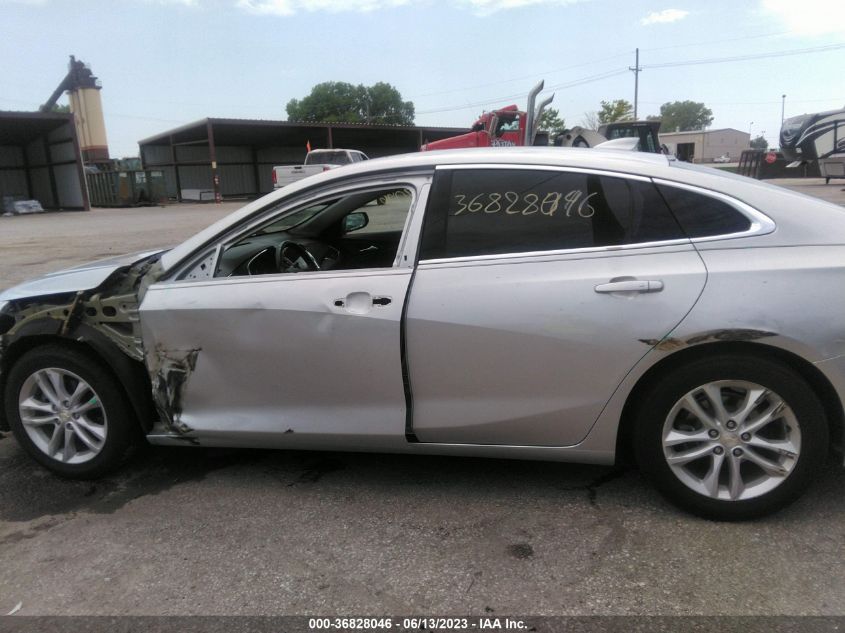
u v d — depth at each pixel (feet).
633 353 8.97
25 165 119.14
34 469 12.04
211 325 10.33
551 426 9.59
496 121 54.24
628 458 10.89
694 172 9.45
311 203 10.43
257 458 12.19
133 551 9.29
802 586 8.04
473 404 9.71
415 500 10.44
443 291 9.48
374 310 9.67
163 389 10.75
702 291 8.74
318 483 11.13
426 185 9.95
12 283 30.37
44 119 100.53
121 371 10.73
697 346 8.94
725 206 9.14
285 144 157.99
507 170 9.74
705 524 9.43
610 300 8.98
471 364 9.50
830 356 8.54
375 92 261.24
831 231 8.90
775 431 9.20
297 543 9.35
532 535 9.34
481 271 9.46
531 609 7.85
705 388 9.00
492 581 8.39
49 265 36.35
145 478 11.53
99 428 11.25
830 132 76.43
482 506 10.19
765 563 8.50
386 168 10.14
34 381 11.34
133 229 60.59
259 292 10.18
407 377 9.77
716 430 9.12
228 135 138.72
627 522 9.58
